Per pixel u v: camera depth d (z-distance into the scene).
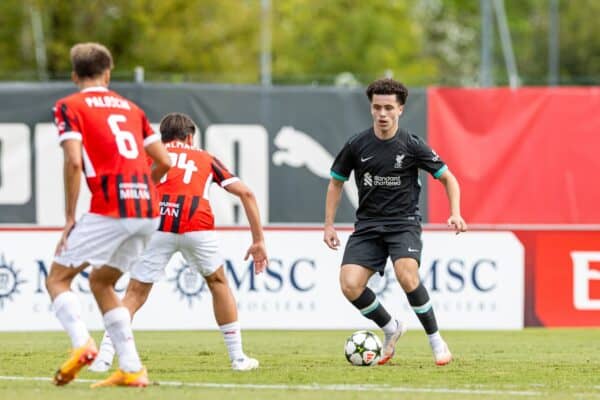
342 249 48.22
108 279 26.50
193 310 47.47
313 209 60.28
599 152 60.59
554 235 49.12
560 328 49.75
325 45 154.75
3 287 47.31
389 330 33.62
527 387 28.36
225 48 111.12
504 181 60.47
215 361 35.06
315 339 44.75
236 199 59.38
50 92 59.06
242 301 47.97
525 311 48.97
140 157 26.09
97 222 25.61
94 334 45.81
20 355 36.97
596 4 175.50
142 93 59.44
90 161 25.62
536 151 60.56
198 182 31.08
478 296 48.59
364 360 33.28
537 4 197.62
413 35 166.12
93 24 106.25
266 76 108.50
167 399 24.86
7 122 58.88
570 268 49.25
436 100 60.41
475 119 60.47
